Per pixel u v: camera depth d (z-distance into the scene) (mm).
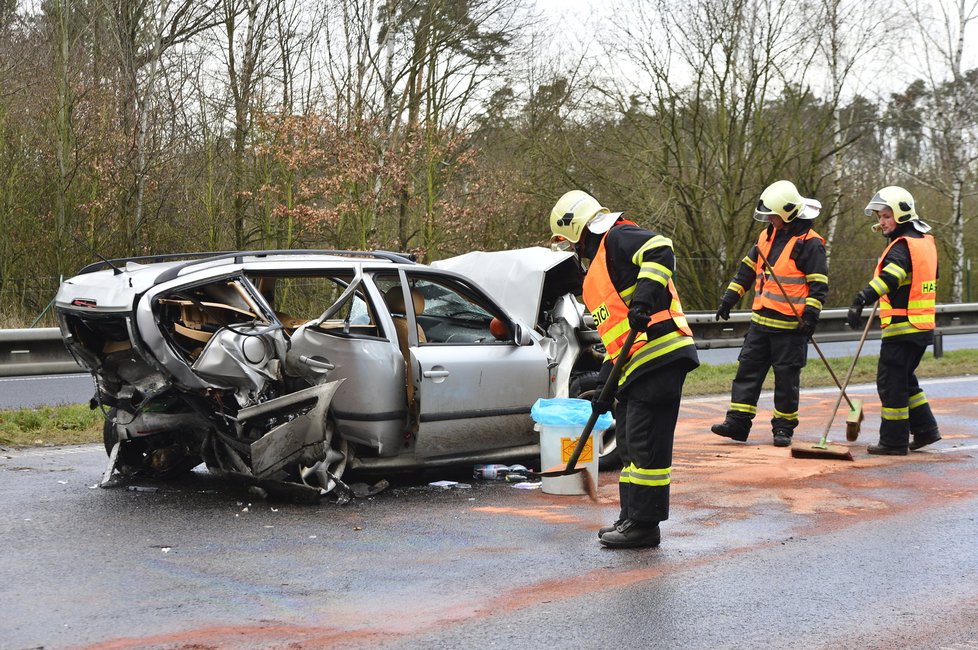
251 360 6027
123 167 20906
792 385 8625
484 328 7379
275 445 6059
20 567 4699
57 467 7293
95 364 6406
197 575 4617
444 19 23453
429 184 21156
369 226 20109
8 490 6449
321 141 19719
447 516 5941
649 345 5227
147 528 5512
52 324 18641
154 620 3971
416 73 23797
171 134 22125
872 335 22141
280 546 5180
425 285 7141
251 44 22062
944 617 4168
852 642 3857
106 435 6840
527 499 6465
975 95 28203
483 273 7812
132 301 5840
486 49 24219
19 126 20344
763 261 8805
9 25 21375
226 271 6211
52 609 4090
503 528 5652
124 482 6777
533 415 6730
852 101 23828
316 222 19391
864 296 8102
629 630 3957
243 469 6367
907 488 6852
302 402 6102
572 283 7719
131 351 6203
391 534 5480
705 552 5176
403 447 6664
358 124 19906
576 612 4176
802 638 3895
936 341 16375
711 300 24453
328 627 3926
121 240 21062
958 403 11570
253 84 21891
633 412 5258
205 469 7375
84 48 21594
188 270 6109
